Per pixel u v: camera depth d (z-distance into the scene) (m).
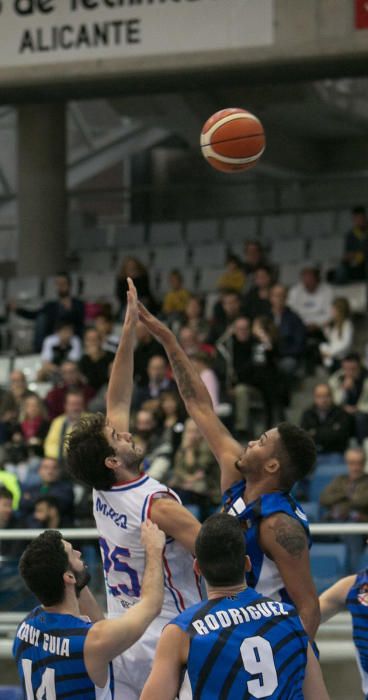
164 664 4.71
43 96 16.92
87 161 31.06
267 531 5.27
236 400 15.03
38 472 13.18
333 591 5.85
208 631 4.70
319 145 31.27
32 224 23.95
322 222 26.84
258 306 17.38
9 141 30.03
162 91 16.67
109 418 6.12
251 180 29.72
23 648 5.21
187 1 15.61
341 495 11.88
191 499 12.02
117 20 15.84
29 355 18.80
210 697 4.64
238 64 15.50
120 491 5.58
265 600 4.81
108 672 5.33
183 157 31.64
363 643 5.73
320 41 15.22
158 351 15.88
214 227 27.66
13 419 14.98
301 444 5.45
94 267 26.75
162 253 26.11
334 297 20.03
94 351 16.34
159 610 5.16
